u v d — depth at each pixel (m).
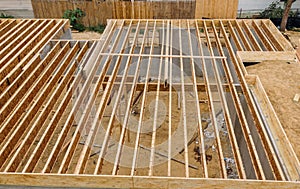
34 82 6.04
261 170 4.09
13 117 4.86
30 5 15.82
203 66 6.73
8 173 3.81
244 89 5.89
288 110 5.38
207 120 8.23
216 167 6.76
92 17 13.96
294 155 4.16
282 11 14.05
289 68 6.65
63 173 4.04
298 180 3.96
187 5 12.74
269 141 4.53
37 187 3.90
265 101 5.52
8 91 5.38
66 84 6.18
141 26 9.05
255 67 6.83
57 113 5.10
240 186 3.72
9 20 8.63
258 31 8.29
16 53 6.83
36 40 7.47
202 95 9.14
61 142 4.61
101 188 3.87
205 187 3.76
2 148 4.29
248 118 5.90
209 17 11.15
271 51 7.23
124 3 12.89
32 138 4.63
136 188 3.84
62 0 13.66
